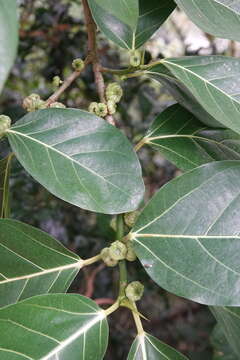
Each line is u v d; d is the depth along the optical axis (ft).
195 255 0.98
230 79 1.08
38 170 0.97
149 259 0.99
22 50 2.57
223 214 1.00
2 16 0.59
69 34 2.58
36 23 2.55
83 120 1.03
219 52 2.70
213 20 1.06
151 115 2.71
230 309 1.18
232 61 1.10
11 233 1.08
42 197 2.54
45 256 1.09
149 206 1.03
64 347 0.93
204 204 1.01
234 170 1.02
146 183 2.98
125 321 3.52
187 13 1.04
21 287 1.09
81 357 0.94
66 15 2.57
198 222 1.00
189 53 2.68
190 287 0.96
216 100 1.05
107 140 1.01
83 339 0.95
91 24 1.22
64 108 1.04
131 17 0.86
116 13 0.86
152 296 3.50
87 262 1.08
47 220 2.59
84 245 2.81
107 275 3.08
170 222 1.01
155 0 1.21
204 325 3.50
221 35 1.04
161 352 1.01
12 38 0.59
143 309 3.60
